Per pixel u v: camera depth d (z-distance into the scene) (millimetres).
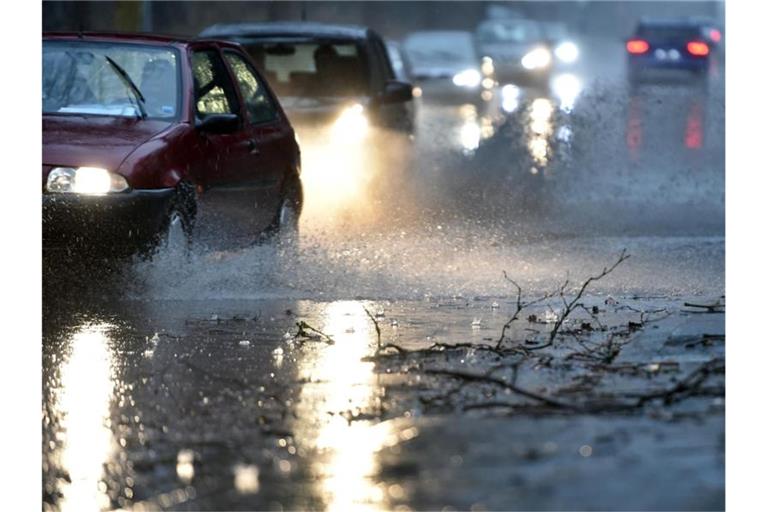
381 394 16250
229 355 19172
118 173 24547
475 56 97562
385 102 41375
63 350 19609
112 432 14930
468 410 15148
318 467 13227
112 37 28047
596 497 11906
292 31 41750
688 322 21266
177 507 12273
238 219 28016
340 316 22625
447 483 12406
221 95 28641
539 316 22469
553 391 16031
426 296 24984
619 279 27234
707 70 105875
